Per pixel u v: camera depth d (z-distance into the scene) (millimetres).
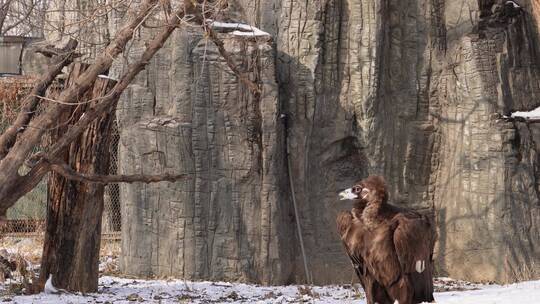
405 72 24500
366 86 23516
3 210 15445
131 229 23297
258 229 22672
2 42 29828
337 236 23656
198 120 22812
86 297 16844
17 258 19781
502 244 22922
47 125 16000
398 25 24406
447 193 24219
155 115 23203
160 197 23000
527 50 24688
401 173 24312
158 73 23203
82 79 16453
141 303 16406
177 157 22750
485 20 24391
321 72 23562
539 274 22781
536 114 24047
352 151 24078
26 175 15672
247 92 22734
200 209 22734
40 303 15539
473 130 23719
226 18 24141
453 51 24438
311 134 23547
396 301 10805
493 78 23859
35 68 28078
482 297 14281
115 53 16500
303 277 23281
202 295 18719
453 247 23891
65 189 17328
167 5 17297
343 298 17984
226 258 22656
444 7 24734
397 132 24297
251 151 22734
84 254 17609
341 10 23812
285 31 23688
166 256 22906
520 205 23203
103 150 17359
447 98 24391
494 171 23281
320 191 23719
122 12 22578
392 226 10156
